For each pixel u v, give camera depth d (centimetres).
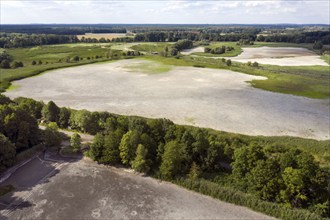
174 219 3047
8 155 3916
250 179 3381
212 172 3844
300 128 5481
